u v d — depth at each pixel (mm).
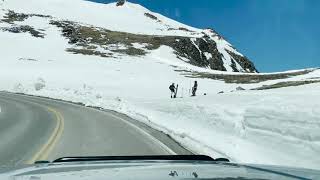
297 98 14781
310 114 10398
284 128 10945
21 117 25344
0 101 39031
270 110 12156
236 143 12836
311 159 9328
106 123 22312
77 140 15828
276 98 15789
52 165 2789
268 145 11234
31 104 36406
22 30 136250
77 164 2838
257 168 2812
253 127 12633
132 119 24922
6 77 69062
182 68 101438
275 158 10383
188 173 2439
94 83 67000
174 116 21406
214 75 89062
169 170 2555
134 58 115500
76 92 48031
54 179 2137
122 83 68375
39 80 60156
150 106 28375
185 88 64375
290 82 59406
